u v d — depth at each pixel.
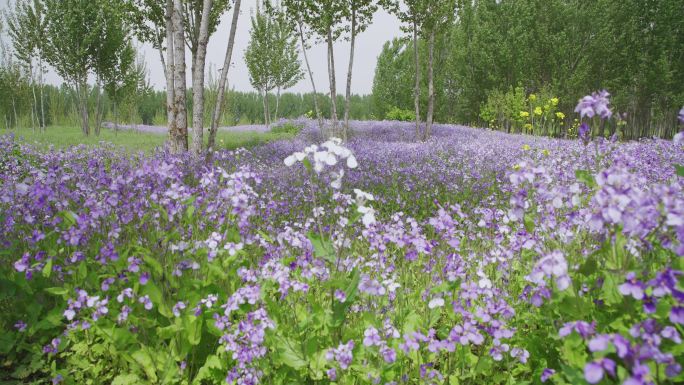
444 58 40.44
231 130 31.03
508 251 3.67
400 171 9.98
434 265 4.23
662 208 2.24
